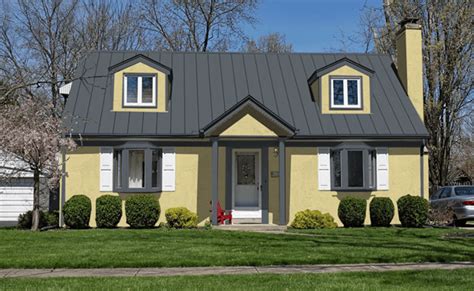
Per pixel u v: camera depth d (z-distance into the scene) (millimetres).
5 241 15242
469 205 21609
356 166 21672
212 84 23016
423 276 10266
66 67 35969
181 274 10773
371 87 22797
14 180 28172
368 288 9141
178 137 20844
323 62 24672
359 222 20406
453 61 28906
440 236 17109
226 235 16891
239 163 21734
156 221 19812
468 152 42000
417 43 23438
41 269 11469
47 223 20625
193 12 39406
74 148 19844
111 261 11930
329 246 14297
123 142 20859
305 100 22656
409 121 22062
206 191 21094
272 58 24688
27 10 35219
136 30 40250
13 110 19828
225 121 20172
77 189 20641
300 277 10180
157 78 21750
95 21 38656
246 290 8953
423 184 21750
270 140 20844
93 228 19750
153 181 21031
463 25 28516
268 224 20688
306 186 21422
